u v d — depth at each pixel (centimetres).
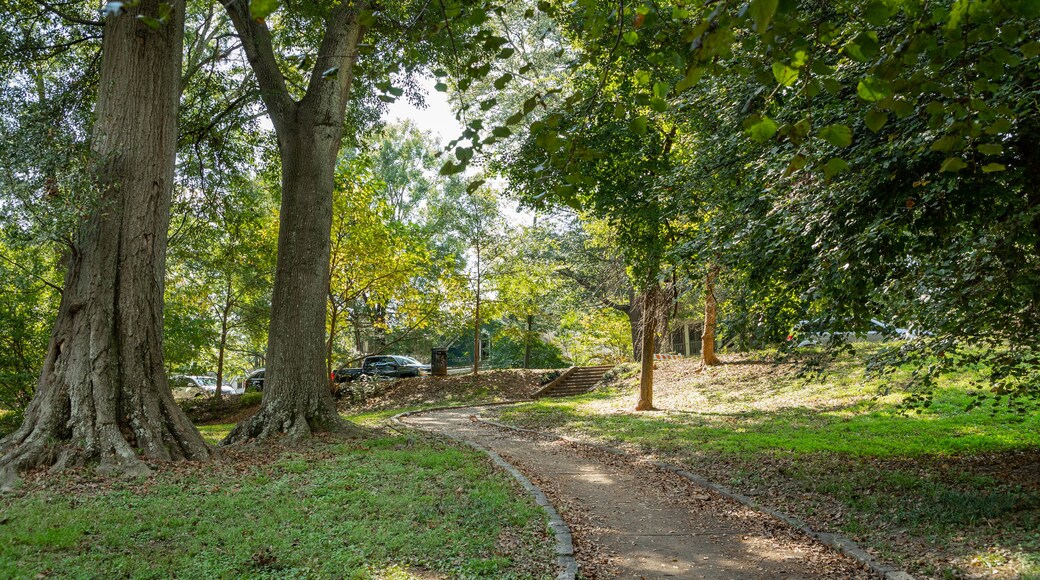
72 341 902
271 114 1273
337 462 952
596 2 347
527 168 1387
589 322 3162
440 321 2811
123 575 504
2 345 1698
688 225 1314
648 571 566
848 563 564
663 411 1739
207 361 2611
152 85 987
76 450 834
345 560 540
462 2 341
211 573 510
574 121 554
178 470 859
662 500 810
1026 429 1034
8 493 725
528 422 1664
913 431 1112
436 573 520
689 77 273
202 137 1552
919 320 684
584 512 759
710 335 2300
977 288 617
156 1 985
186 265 2153
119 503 693
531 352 3703
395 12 1172
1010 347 730
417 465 934
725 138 855
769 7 203
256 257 2259
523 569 538
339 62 1253
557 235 2833
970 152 575
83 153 897
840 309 710
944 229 647
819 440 1103
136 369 932
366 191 2283
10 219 825
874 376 766
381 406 2405
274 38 1700
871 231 614
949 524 619
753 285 806
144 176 969
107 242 934
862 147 639
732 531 675
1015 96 534
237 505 703
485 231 2691
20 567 507
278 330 1216
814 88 288
